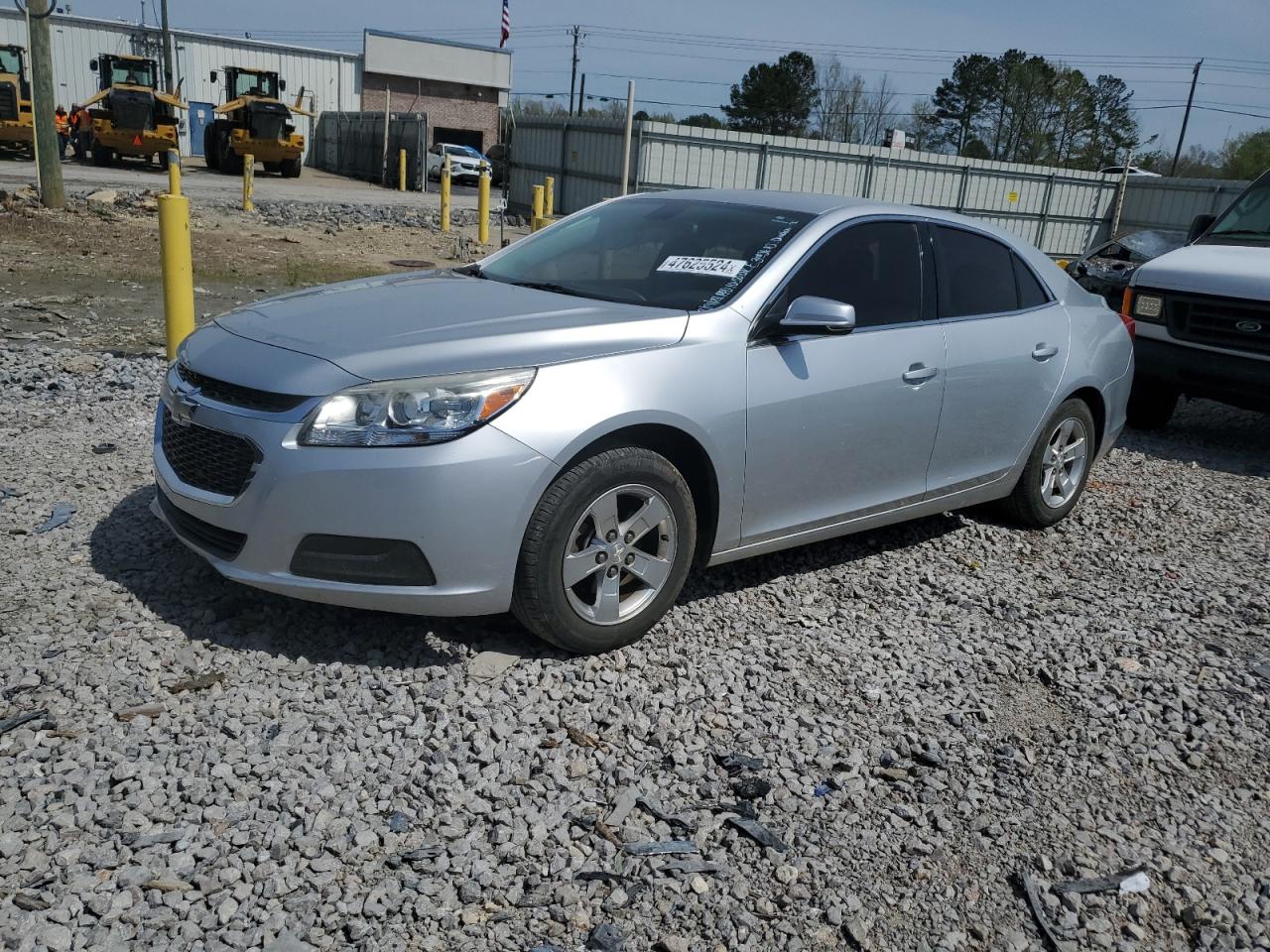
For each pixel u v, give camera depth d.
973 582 4.97
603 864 2.82
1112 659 4.27
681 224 4.73
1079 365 5.59
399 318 3.89
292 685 3.49
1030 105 72.62
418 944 2.49
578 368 3.63
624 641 3.90
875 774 3.33
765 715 3.59
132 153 31.95
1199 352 7.87
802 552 5.14
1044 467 5.67
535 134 30.02
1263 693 4.10
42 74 18.14
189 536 3.80
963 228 5.17
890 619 4.48
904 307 4.73
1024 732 3.68
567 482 3.57
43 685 3.36
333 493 3.39
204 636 3.75
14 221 16.52
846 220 4.60
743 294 4.15
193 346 4.00
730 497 4.10
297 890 2.63
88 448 5.71
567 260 4.74
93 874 2.59
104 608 3.88
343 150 44.00
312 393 3.44
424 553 3.44
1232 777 3.52
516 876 2.75
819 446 4.34
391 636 3.86
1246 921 2.84
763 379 4.09
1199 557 5.62
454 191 39.31
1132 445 8.25
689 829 2.98
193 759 3.06
